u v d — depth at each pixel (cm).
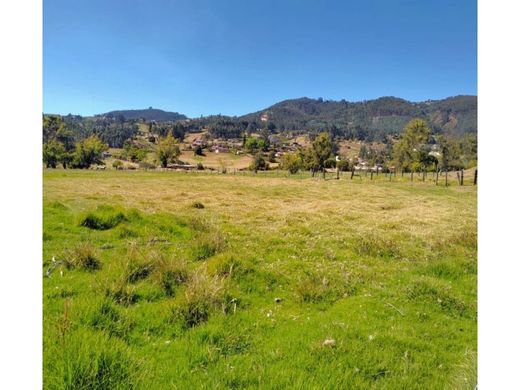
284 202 2502
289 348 505
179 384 407
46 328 473
